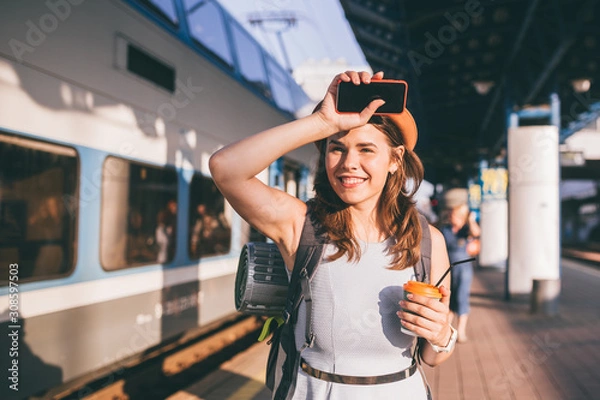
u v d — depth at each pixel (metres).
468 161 22.81
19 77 3.74
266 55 9.28
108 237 4.75
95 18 4.55
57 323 4.10
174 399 4.34
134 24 5.10
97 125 4.56
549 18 8.13
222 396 4.42
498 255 18.16
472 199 20.94
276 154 1.38
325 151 1.62
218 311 7.07
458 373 5.53
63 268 4.21
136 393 5.45
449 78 11.56
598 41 8.83
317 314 1.44
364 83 1.41
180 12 6.17
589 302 10.53
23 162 3.78
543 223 10.28
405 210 1.56
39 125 3.92
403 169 1.60
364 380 1.42
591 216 60.25
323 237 1.47
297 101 10.55
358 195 1.47
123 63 4.92
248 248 1.70
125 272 4.98
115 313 4.82
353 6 8.50
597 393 4.88
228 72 7.27
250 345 7.83
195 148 6.31
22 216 3.78
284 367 1.52
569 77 10.81
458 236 6.54
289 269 1.56
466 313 6.77
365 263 1.47
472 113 16.44
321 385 1.43
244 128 7.69
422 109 14.30
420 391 1.50
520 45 9.34
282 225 1.50
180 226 6.04
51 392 4.05
